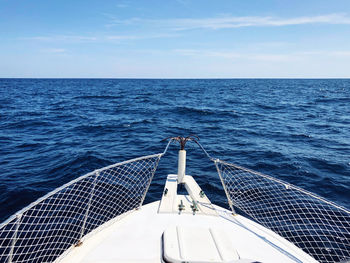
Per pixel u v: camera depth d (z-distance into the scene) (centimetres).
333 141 1677
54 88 8788
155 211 424
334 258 531
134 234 362
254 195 816
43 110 3125
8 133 1820
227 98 5156
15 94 5644
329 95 5978
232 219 412
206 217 409
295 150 1442
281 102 4384
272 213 698
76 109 3309
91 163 1157
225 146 1533
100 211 680
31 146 1476
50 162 1172
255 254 333
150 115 2864
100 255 317
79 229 601
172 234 332
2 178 961
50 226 609
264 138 1764
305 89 8756
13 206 754
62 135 1806
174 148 1479
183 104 3988
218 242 316
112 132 1938
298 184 962
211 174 1042
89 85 11775
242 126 2231
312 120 2577
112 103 4122
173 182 516
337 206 331
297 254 337
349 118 2692
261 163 1204
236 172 1045
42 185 904
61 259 314
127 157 1285
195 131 2000
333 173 1080
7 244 543
